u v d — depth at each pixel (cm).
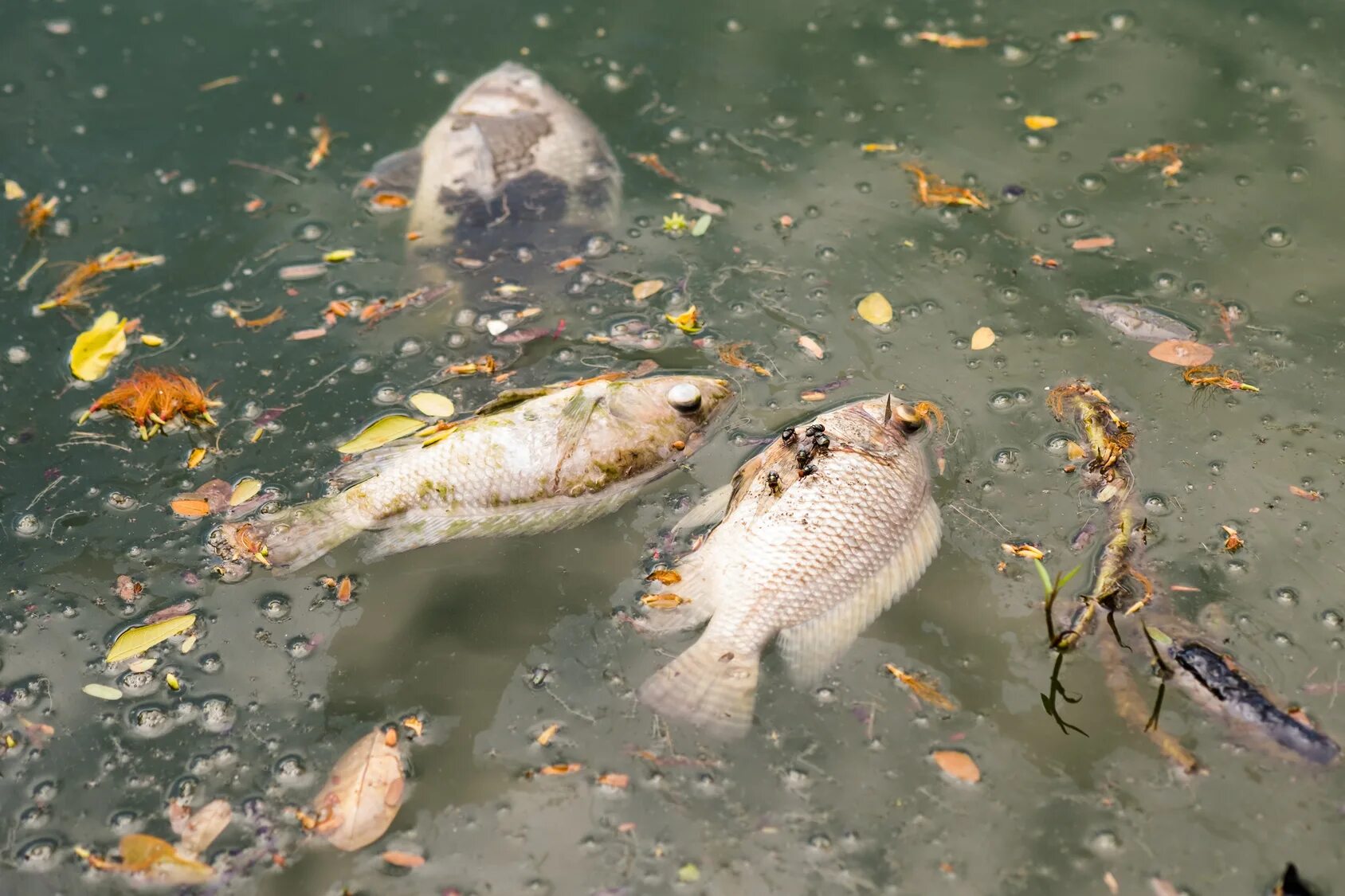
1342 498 292
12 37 465
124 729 262
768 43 458
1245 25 446
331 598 285
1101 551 280
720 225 382
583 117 420
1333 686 254
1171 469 300
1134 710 251
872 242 374
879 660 262
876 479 279
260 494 307
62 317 363
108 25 473
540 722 258
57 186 406
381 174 409
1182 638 260
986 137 411
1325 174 388
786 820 240
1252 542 282
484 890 233
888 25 461
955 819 239
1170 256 363
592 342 344
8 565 296
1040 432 311
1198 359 329
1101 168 396
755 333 345
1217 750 244
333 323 356
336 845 241
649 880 233
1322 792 237
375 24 473
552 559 289
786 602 264
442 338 349
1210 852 231
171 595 287
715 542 279
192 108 438
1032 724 251
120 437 327
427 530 295
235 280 372
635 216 386
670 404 303
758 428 315
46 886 238
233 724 262
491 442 295
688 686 255
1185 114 413
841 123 421
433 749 255
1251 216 375
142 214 397
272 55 460
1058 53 443
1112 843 234
